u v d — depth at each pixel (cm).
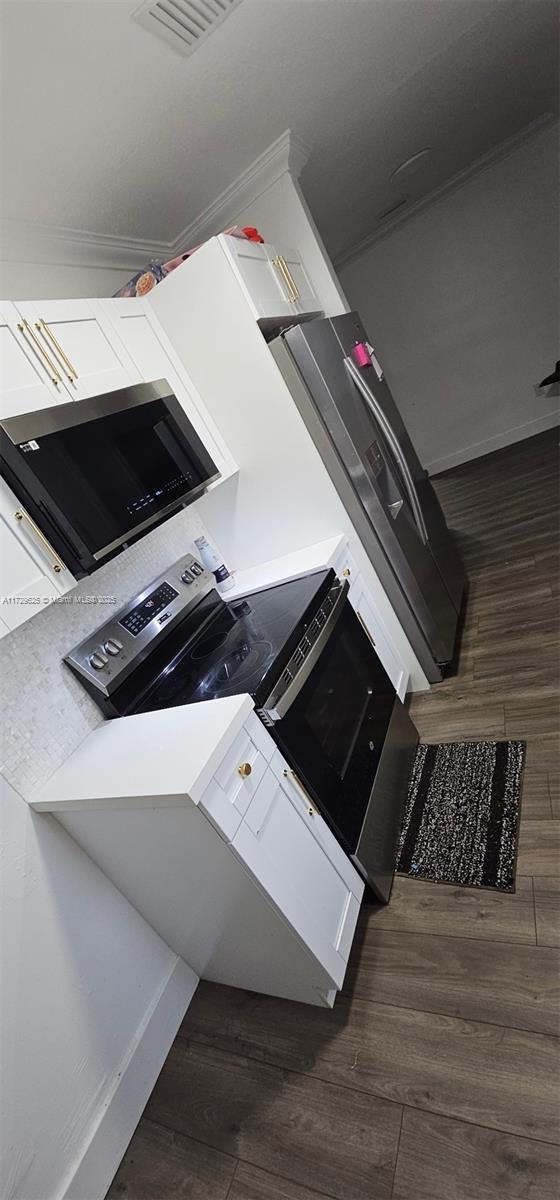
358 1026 150
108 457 157
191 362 213
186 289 199
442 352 474
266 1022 165
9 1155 126
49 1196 132
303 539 237
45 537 136
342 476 216
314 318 254
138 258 239
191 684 169
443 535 297
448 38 216
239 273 191
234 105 183
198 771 117
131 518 161
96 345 170
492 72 266
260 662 157
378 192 355
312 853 150
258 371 205
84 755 156
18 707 150
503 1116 120
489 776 196
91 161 167
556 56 283
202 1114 151
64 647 169
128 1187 144
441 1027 140
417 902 171
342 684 185
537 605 269
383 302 471
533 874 162
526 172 390
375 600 237
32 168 154
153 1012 170
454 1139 121
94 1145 144
